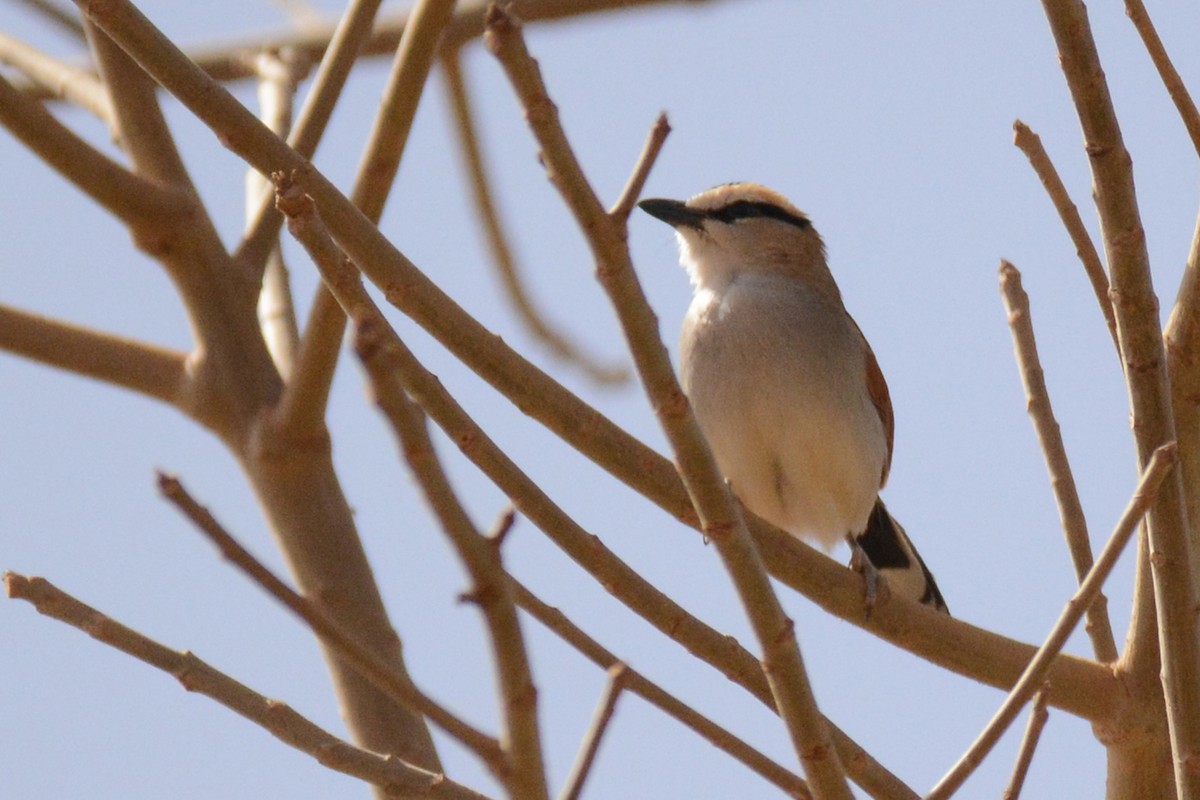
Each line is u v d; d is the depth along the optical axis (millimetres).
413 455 4688
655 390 6457
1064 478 9727
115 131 10781
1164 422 7922
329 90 9836
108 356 10281
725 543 6605
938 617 9680
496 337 8305
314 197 7902
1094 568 7242
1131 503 7227
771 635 6645
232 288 10422
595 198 6266
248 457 10047
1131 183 7820
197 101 7852
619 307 6375
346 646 5258
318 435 10023
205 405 10180
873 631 9688
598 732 5758
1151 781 9508
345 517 10039
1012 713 7180
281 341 11203
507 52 5988
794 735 6734
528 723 4926
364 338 4688
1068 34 7672
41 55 11633
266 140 7883
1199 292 8977
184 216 10273
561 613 7660
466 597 4793
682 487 8562
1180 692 7859
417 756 9398
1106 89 7738
